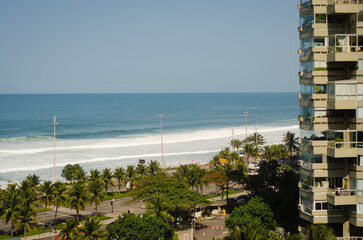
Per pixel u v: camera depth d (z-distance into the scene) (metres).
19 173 163.00
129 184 141.62
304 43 66.88
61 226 101.50
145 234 74.06
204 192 140.25
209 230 96.00
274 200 85.94
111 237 73.06
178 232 95.19
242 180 118.69
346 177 64.31
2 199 93.50
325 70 64.31
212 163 158.00
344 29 64.75
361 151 62.38
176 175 121.88
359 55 62.59
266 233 55.03
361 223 62.09
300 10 67.81
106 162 188.88
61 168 173.75
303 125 67.69
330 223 65.19
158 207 88.94
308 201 65.88
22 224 91.50
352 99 62.56
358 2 63.12
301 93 68.19
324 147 64.25
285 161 183.25
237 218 78.88
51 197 100.75
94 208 120.06
